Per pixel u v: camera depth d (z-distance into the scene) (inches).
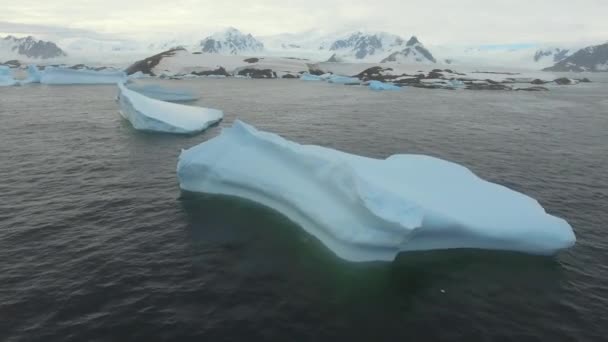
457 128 1288.1
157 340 311.4
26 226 499.5
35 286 372.5
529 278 407.8
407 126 1306.6
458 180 546.3
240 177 582.6
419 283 398.6
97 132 1112.8
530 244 443.5
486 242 452.8
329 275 409.7
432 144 1035.9
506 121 1470.2
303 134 1138.0
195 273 405.4
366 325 335.6
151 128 1113.4
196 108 1384.1
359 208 434.6
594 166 839.1
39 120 1299.2
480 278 407.8
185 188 637.9
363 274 412.8
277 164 574.2
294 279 401.1
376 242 420.2
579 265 433.4
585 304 366.0
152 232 493.7
